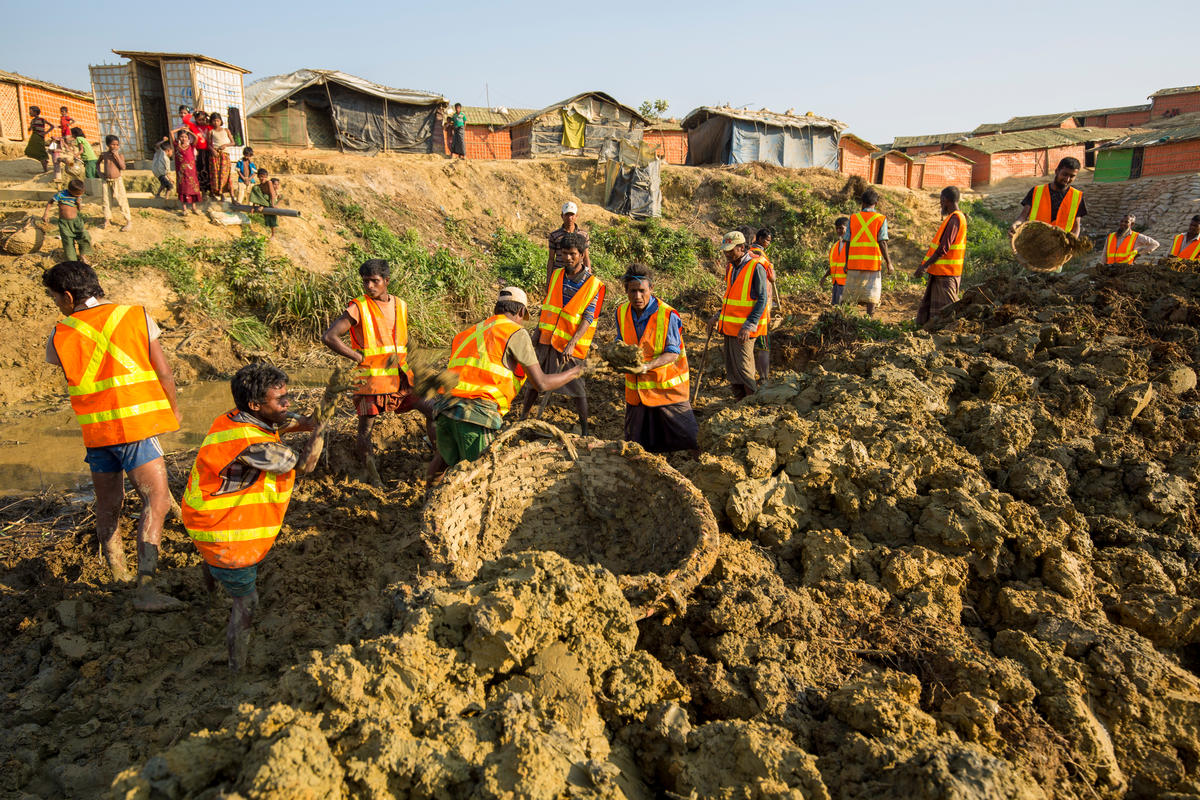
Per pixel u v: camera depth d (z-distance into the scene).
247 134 21.78
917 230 25.00
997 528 3.99
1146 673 3.32
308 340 12.30
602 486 4.38
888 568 3.82
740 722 2.74
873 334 9.48
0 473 6.45
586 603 3.06
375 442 6.58
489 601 2.89
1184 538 4.34
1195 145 28.48
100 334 4.11
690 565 3.40
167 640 4.01
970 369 5.86
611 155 23.59
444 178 20.25
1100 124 46.03
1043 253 7.45
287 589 4.36
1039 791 2.60
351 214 17.02
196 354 10.37
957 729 2.97
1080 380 5.74
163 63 18.39
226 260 12.91
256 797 2.11
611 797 2.35
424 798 2.30
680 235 21.91
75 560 4.77
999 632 3.56
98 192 13.70
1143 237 11.98
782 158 28.03
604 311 14.20
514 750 2.37
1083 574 4.02
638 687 2.95
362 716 2.48
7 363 9.29
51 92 25.73
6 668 3.87
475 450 4.56
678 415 5.54
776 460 4.52
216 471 3.56
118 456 4.21
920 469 4.60
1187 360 6.29
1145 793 3.01
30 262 11.28
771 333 9.98
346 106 22.45
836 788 2.56
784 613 3.40
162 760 2.29
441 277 15.09
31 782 3.19
